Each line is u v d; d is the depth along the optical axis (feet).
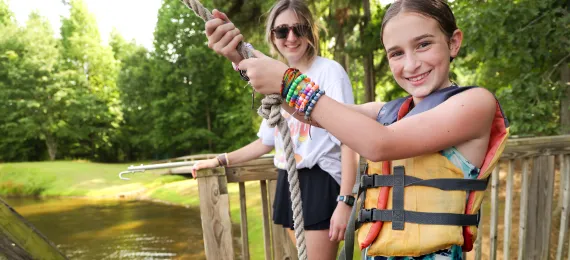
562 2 15.71
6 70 93.81
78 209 43.70
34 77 93.50
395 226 3.46
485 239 16.34
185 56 79.15
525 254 8.88
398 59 3.63
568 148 8.84
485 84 22.54
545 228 9.03
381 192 3.61
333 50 36.32
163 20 79.61
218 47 3.77
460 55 21.43
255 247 21.91
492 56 16.31
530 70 17.02
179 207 40.96
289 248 7.43
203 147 85.51
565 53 17.04
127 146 106.11
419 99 3.74
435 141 3.23
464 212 3.39
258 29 31.99
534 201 8.88
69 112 96.12
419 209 3.42
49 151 97.86
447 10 3.55
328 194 5.74
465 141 3.34
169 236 30.01
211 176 6.91
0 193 58.65
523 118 17.39
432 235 3.34
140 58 89.86
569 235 14.87
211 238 6.92
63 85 95.66
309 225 5.81
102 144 102.89
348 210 5.36
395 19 3.56
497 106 3.53
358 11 32.71
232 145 80.38
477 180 3.38
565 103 19.63
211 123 85.51
